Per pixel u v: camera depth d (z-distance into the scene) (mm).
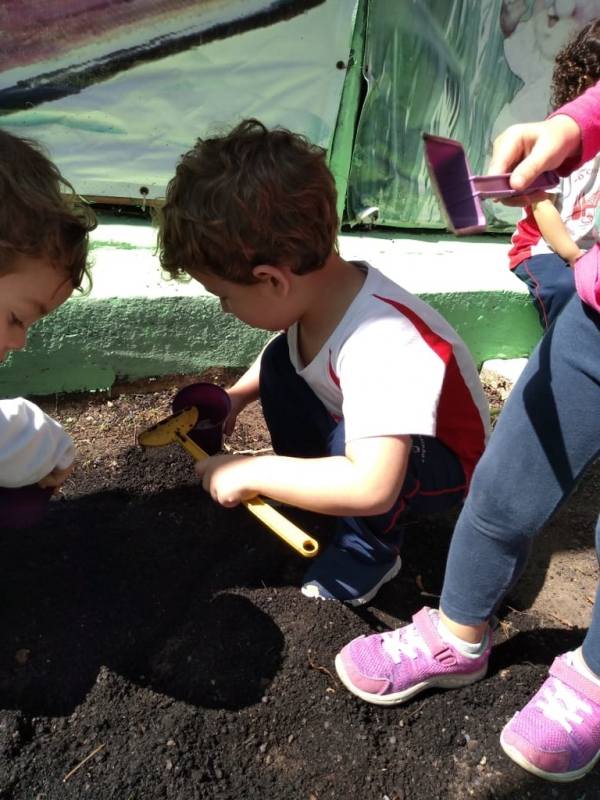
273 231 1056
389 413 1051
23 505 1188
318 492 1088
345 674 1211
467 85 2430
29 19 1928
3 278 929
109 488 1591
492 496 1059
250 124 1163
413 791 1101
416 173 2523
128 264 2016
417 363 1093
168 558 1425
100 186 2225
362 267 1260
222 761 1105
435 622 1241
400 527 1379
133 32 2018
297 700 1196
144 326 1882
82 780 1053
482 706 1233
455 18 2287
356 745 1149
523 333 2357
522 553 1106
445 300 2170
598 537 1052
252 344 2025
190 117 2193
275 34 2121
